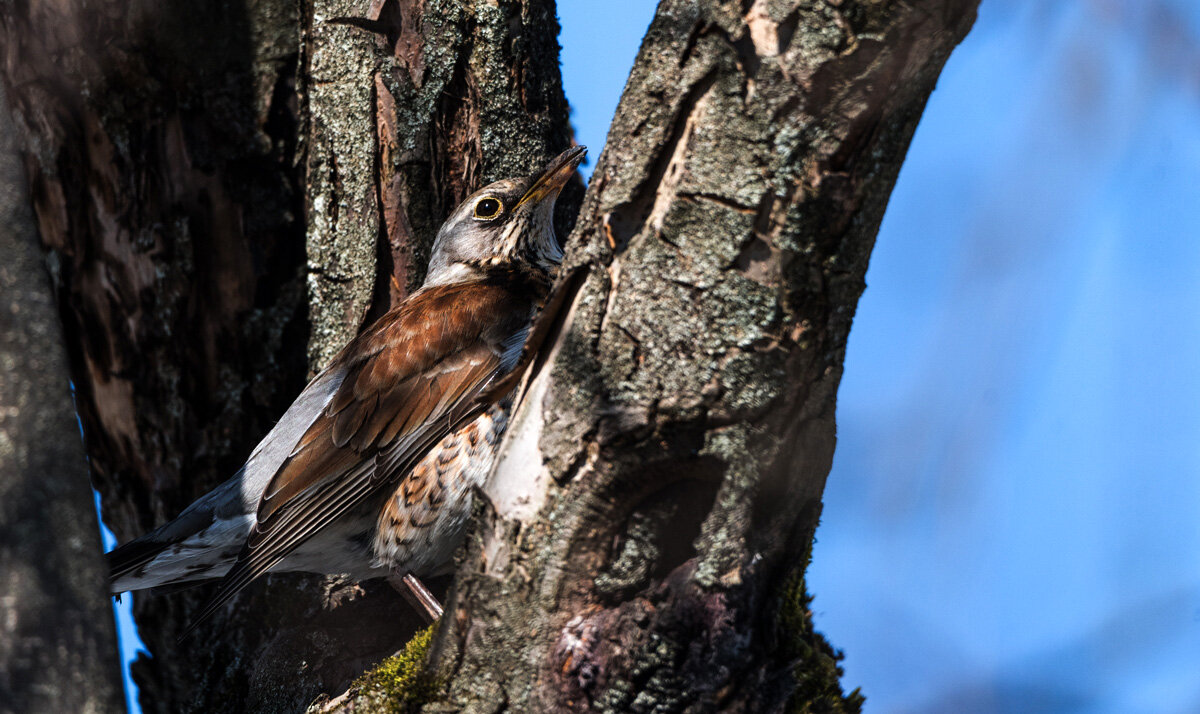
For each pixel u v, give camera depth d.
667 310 5.79
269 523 9.73
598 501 6.04
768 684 6.21
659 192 5.79
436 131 9.78
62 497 4.83
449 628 6.52
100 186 9.40
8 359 4.86
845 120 5.47
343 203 9.63
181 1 9.31
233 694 9.45
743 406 5.81
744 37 5.55
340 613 9.80
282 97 9.61
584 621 6.14
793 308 5.73
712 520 6.00
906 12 5.28
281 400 9.77
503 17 10.02
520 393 6.39
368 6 9.62
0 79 5.31
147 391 9.59
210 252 9.48
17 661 4.59
